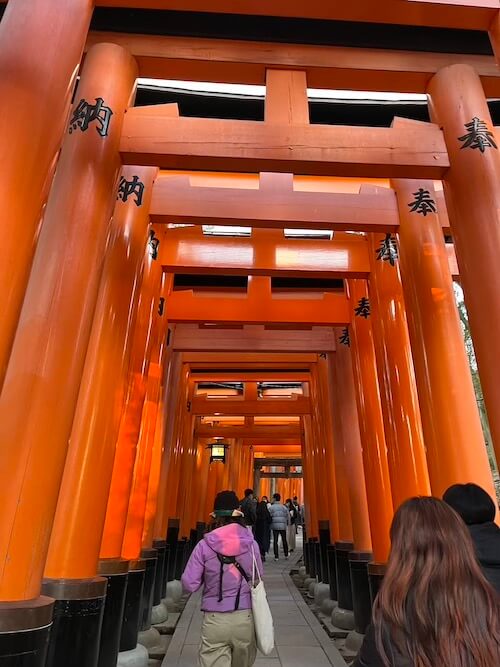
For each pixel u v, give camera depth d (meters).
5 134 3.19
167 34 4.97
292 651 6.67
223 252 7.36
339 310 8.70
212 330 10.66
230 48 4.97
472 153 4.46
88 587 3.88
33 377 3.44
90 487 4.36
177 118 4.65
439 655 1.44
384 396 6.34
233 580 3.65
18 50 3.44
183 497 13.66
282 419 19.50
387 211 5.84
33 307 3.66
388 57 5.04
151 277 6.95
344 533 9.20
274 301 8.79
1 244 2.97
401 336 6.39
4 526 3.04
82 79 4.65
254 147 4.55
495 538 2.02
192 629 7.68
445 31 5.07
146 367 6.59
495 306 3.92
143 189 5.71
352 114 6.97
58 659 3.62
